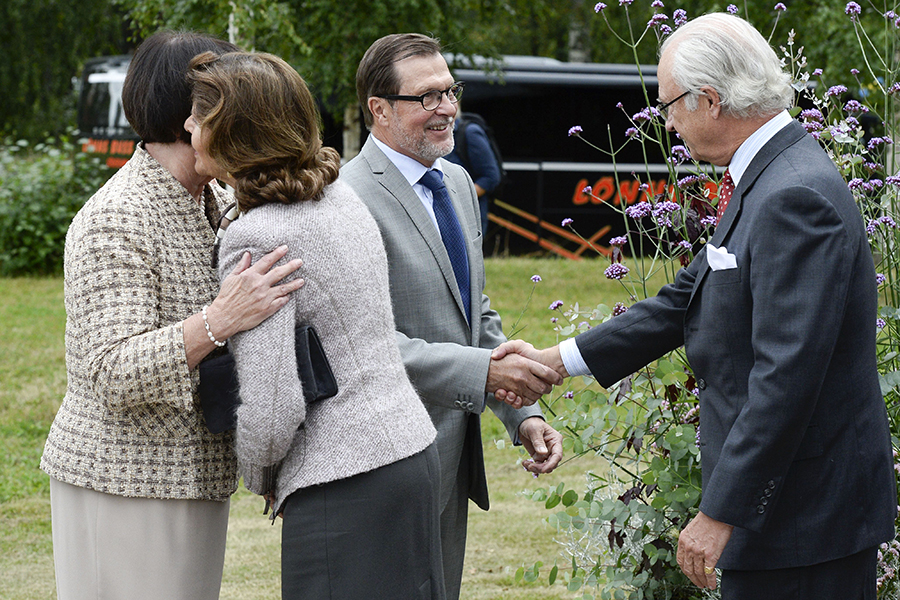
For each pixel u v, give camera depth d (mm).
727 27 2980
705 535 2852
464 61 16406
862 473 2855
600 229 19516
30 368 9727
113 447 2830
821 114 4215
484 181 12133
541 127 19312
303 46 11945
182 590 2896
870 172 4309
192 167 2955
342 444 2740
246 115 2705
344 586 2754
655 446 4094
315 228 2746
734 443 2752
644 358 3574
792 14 17469
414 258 3613
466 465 3850
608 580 4047
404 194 3664
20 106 33062
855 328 2830
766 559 2855
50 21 32719
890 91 4344
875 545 2873
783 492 2838
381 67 3674
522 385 3627
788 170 2812
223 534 3043
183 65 2881
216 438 2920
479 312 3873
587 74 19453
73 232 2832
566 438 4102
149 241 2816
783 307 2695
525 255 19406
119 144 19750
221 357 2791
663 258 4172
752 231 2797
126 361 2674
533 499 4062
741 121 2947
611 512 3857
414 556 2838
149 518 2848
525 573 4234
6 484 6730
